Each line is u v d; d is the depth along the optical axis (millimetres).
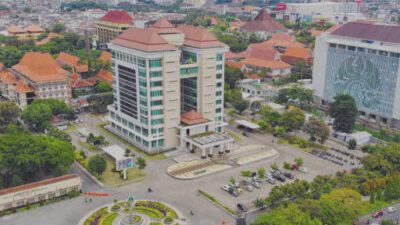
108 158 198625
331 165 196750
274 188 155625
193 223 146250
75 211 152625
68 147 179875
